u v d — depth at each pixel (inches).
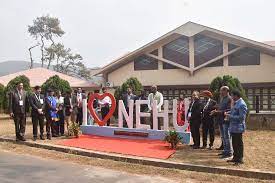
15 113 547.2
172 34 940.0
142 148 478.9
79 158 444.5
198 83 936.3
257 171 352.2
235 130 381.4
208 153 443.5
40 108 558.9
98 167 395.5
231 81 661.9
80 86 1214.9
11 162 414.9
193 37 932.6
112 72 1031.0
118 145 504.1
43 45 2267.5
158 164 400.8
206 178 348.8
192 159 410.3
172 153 443.2
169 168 389.7
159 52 968.9
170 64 963.3
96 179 341.1
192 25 916.0
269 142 531.5
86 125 611.5
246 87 889.5
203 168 374.3
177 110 547.5
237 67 896.9
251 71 883.4
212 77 922.1
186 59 942.4
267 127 719.7
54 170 375.9
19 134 550.3
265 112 761.6
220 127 432.1
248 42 860.6
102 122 601.6
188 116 489.4
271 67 864.3
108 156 441.1
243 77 890.7
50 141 544.4
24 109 553.3
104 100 658.8
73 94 689.6
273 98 864.3
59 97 605.9
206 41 923.4
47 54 2245.3
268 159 407.8
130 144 510.3
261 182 335.3
